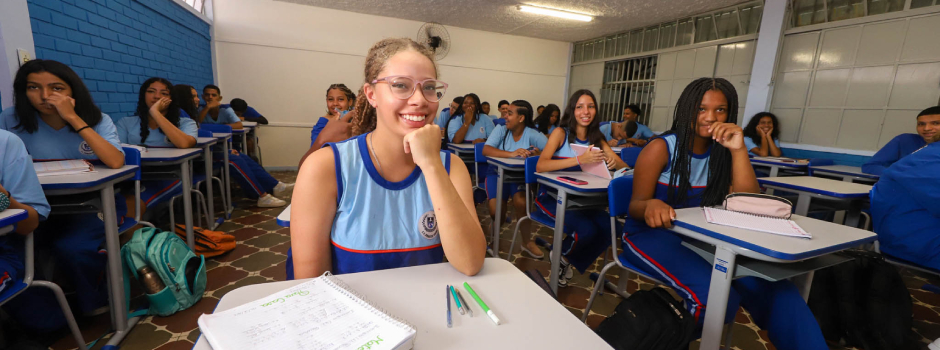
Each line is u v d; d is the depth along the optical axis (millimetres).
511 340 536
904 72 3502
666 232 1408
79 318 1681
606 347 532
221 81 5297
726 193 1519
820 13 4043
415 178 856
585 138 2592
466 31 6480
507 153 2984
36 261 1527
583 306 2033
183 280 1812
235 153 3816
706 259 1227
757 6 4562
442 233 732
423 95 752
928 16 3334
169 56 4004
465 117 4340
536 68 7133
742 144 1405
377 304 612
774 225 1200
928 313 2031
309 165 805
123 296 1588
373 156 829
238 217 3381
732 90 1405
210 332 467
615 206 1571
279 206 3764
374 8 5500
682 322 1173
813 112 4156
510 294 673
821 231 1186
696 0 4590
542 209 2279
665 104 5754
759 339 1750
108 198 1487
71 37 2533
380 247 846
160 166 2301
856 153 3859
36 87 1601
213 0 5086
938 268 1614
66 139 1751
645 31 5988
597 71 6879
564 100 7520
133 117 2629
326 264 846
